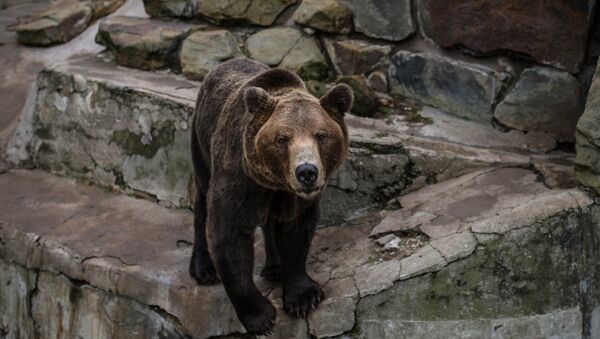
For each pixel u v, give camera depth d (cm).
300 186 416
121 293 577
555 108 652
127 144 703
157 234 632
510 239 521
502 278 526
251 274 489
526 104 661
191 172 662
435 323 518
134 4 875
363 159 607
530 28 651
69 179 748
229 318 529
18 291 653
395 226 563
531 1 646
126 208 682
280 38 752
